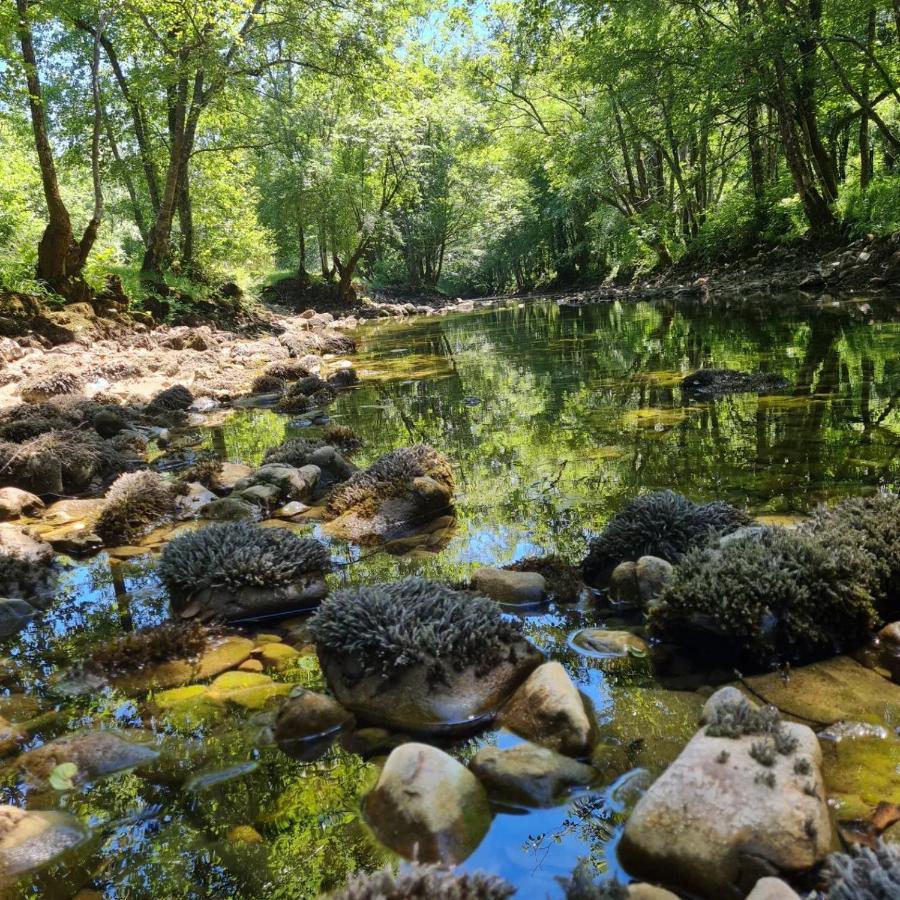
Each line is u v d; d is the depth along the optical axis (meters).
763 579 3.52
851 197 22.75
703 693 3.19
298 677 3.58
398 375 14.34
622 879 2.25
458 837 2.38
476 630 3.36
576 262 51.91
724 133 33.25
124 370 14.70
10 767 2.94
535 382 11.83
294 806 2.64
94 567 5.38
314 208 39.44
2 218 22.34
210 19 21.02
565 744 2.81
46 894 2.29
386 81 25.98
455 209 52.72
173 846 2.47
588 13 25.06
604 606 4.17
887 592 3.67
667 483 6.04
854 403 8.10
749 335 14.18
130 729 3.19
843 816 2.36
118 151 28.42
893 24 23.56
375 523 5.67
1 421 9.73
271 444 9.08
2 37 17.44
